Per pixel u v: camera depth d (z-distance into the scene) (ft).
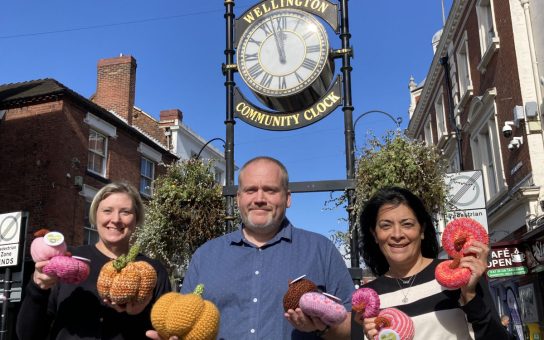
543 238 28.17
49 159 42.27
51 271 7.65
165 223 20.22
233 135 20.72
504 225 38.55
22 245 27.17
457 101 49.90
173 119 63.82
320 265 9.25
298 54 20.53
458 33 49.21
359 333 8.08
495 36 38.22
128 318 8.79
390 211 8.46
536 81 33.45
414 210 8.56
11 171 42.80
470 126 45.73
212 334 7.13
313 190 18.69
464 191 19.61
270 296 8.85
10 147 43.42
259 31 21.22
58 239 7.89
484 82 41.70
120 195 9.73
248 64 20.95
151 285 7.86
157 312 7.13
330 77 21.66
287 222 9.83
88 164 46.29
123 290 7.53
